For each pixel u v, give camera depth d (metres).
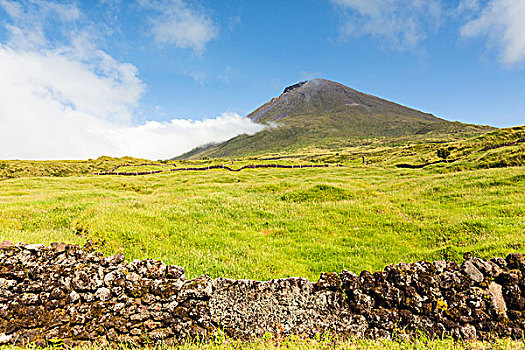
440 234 14.69
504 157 53.06
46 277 7.00
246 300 7.25
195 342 6.96
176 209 18.22
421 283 6.93
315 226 16.77
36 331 6.68
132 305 7.14
